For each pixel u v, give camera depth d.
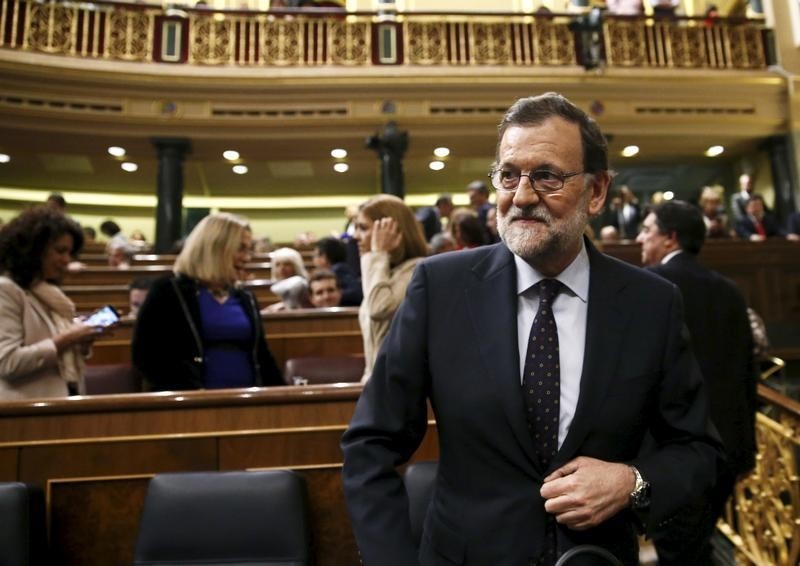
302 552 1.52
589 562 0.87
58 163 9.39
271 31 8.22
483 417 0.94
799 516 2.09
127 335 3.38
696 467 0.93
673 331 1.00
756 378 1.91
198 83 7.95
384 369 1.02
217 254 2.12
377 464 0.96
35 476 1.71
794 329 5.80
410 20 8.40
